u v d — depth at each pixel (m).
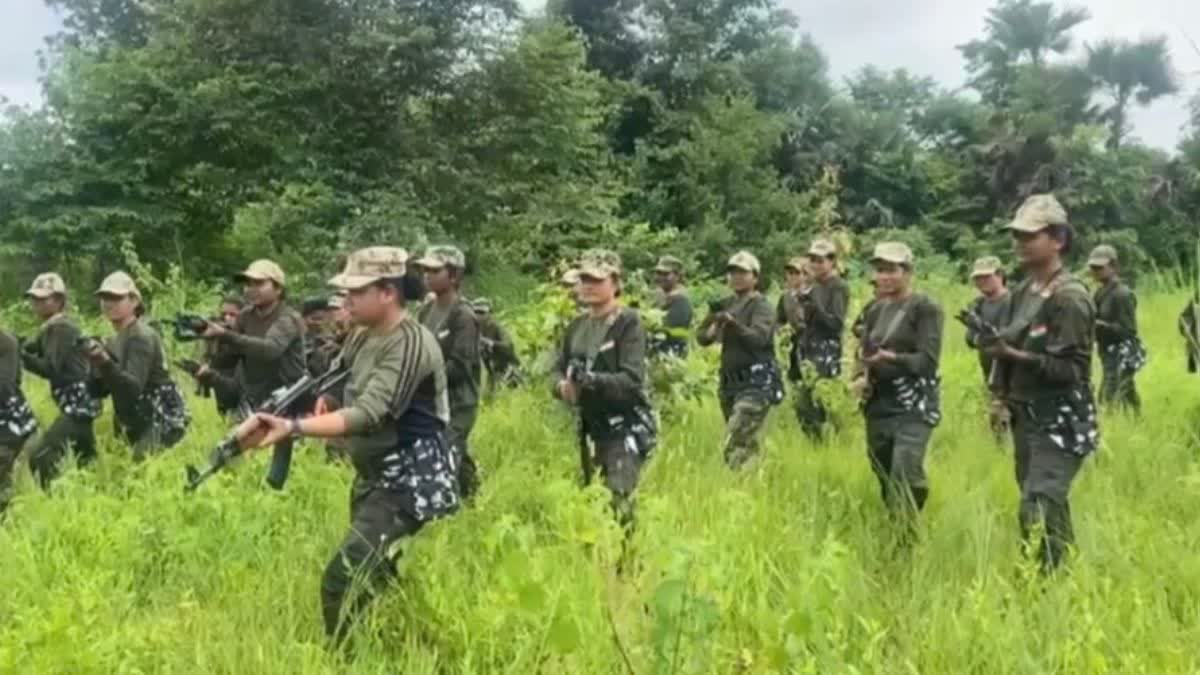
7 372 7.55
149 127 21.88
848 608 5.03
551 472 7.44
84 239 21.00
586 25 40.50
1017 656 4.54
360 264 5.13
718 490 6.89
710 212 35.19
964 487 7.37
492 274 23.88
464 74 24.56
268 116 22.38
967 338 6.56
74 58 22.06
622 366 6.71
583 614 4.47
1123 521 6.46
